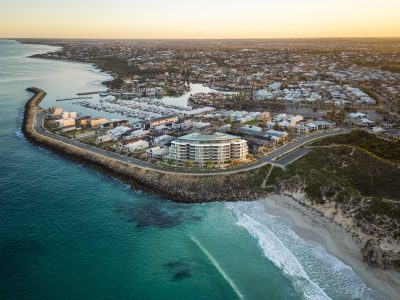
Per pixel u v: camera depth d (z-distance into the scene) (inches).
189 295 4874.5
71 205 7185.0
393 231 5757.9
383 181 7263.8
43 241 5915.4
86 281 5068.9
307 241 6063.0
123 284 5049.2
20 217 6604.3
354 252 5738.2
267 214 6958.7
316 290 4945.9
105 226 6461.6
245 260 5595.5
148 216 6875.0
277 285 5054.1
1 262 5329.7
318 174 7578.7
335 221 6486.2
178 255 5713.6
